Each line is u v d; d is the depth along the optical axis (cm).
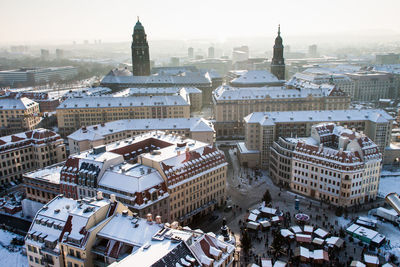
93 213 11969
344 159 18225
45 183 17988
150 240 10731
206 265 10081
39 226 12619
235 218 17425
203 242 10794
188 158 17225
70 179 16912
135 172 16012
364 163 18388
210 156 18138
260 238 15500
